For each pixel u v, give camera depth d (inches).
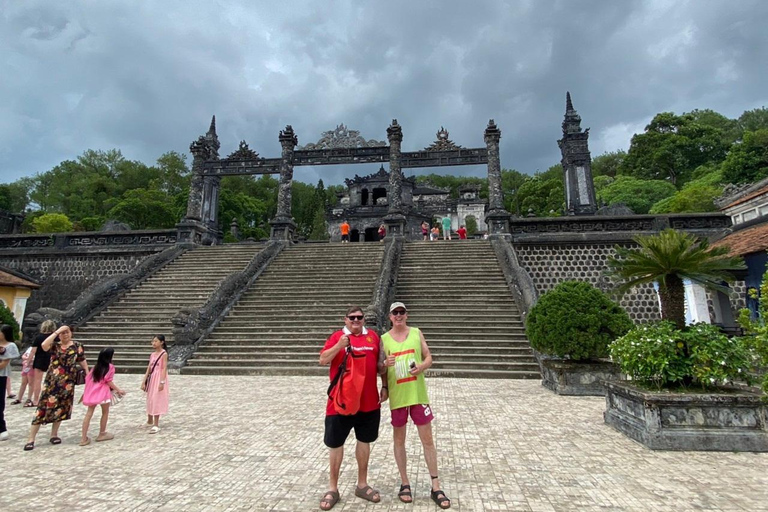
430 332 485.4
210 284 637.9
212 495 154.0
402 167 882.8
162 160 2277.3
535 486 158.9
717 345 209.6
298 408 290.5
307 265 682.8
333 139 925.2
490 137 844.0
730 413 199.5
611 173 2512.3
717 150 1851.6
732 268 238.8
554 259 676.1
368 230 1774.1
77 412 287.9
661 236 248.5
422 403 149.4
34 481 168.2
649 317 615.2
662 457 188.4
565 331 331.9
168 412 279.9
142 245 802.2
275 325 516.1
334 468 145.3
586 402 303.3
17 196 2069.4
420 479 166.9
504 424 246.1
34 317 510.0
